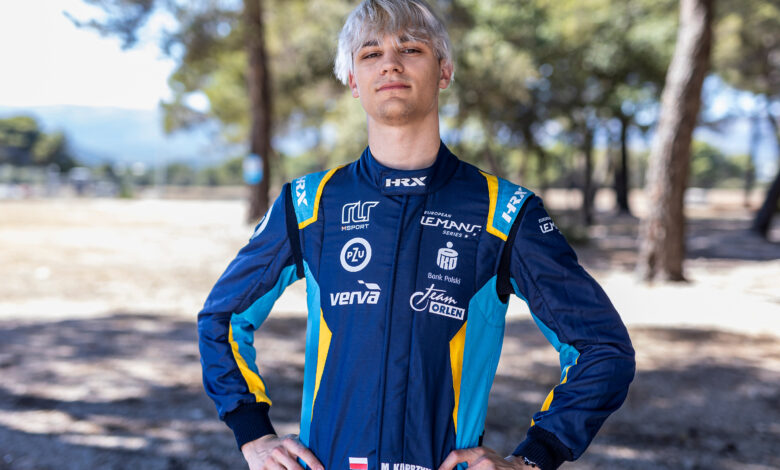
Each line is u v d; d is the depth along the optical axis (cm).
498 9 1945
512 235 148
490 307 150
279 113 2752
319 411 146
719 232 2172
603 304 145
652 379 558
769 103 3019
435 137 157
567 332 145
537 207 153
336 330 146
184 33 1630
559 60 2234
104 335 698
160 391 516
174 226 1948
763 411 480
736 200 4606
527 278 148
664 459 395
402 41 150
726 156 6203
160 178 4491
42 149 5522
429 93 153
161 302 895
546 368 595
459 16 1805
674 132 1039
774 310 858
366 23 152
